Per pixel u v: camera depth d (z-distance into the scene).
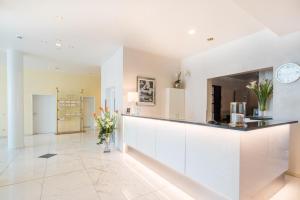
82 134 7.85
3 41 4.49
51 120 8.48
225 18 3.29
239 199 1.85
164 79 5.73
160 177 3.15
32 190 2.64
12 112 5.16
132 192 2.61
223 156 2.02
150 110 5.38
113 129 5.13
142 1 2.76
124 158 4.26
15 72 5.18
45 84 8.18
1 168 3.55
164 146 3.05
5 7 2.92
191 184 2.54
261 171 2.19
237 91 7.54
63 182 2.91
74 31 3.89
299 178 3.11
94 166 3.69
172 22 3.47
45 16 3.23
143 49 5.10
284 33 3.31
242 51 4.24
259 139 2.16
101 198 2.43
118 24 3.56
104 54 5.66
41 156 4.38
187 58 5.90
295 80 3.23
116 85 5.39
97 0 2.74
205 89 5.25
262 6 2.41
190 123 2.43
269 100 4.04
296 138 3.21
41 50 5.23
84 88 9.18
